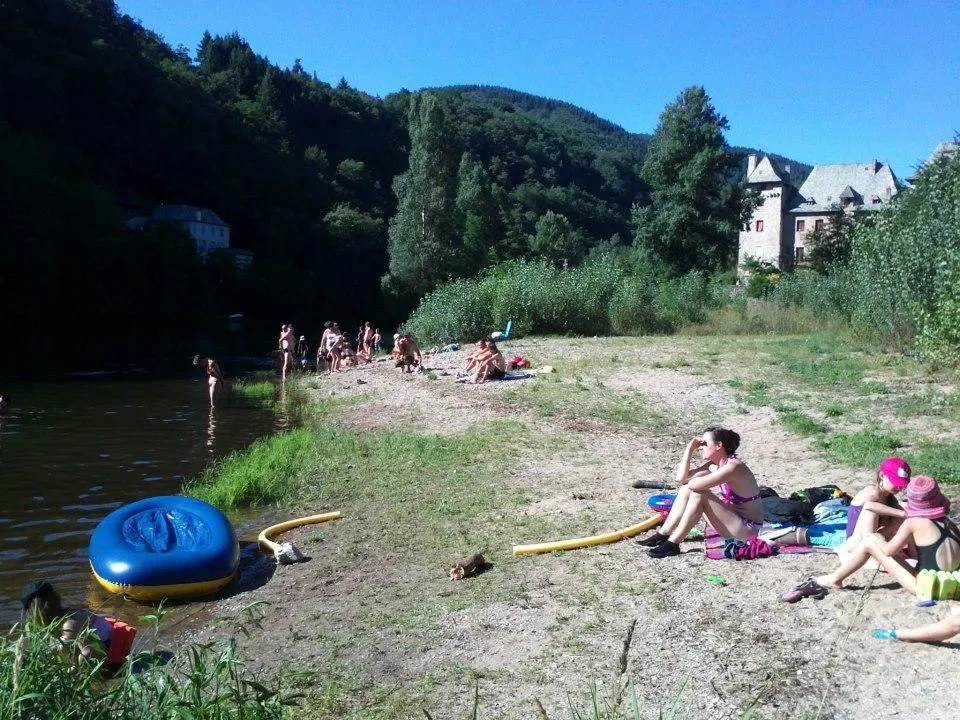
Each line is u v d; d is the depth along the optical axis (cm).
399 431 1477
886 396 1421
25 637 382
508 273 3144
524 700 488
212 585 771
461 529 872
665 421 1405
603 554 729
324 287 8081
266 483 1138
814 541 687
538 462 1155
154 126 8988
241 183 9881
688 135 5097
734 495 687
